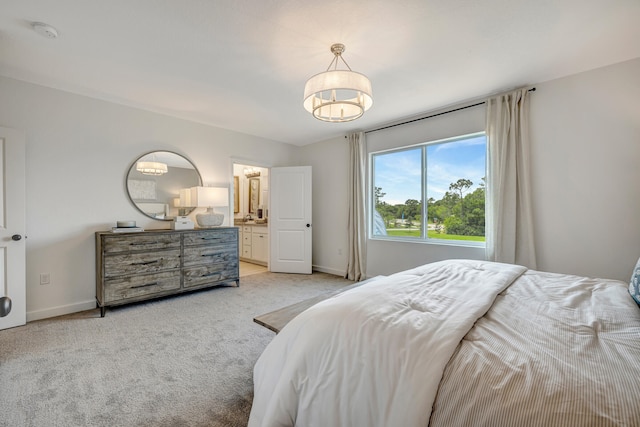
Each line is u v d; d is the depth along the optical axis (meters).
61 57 2.28
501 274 1.71
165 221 3.61
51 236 2.80
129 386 1.68
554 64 2.43
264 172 6.20
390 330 0.99
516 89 2.88
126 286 2.90
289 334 1.20
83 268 2.98
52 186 2.81
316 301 1.88
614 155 2.41
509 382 0.75
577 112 2.57
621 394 0.68
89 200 3.03
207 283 3.56
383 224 4.21
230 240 3.81
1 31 1.94
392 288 1.45
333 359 1.00
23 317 2.55
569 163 2.62
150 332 2.42
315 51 2.21
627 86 2.36
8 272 2.47
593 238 2.51
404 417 0.79
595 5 1.72
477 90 2.94
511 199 2.84
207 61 2.35
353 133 4.35
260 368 1.25
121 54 2.25
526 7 1.74
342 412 0.92
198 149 3.94
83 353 2.05
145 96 3.05
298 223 4.84
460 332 0.97
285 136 4.73
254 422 1.17
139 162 3.39
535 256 2.74
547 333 1.00
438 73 2.58
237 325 2.58
